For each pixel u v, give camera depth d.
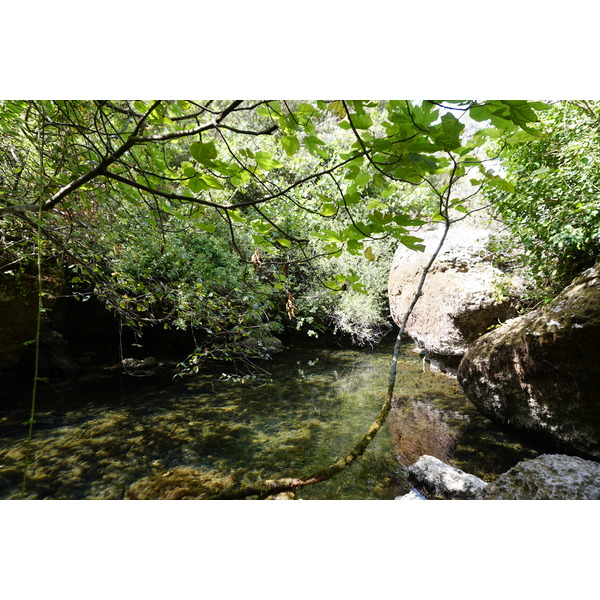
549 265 4.33
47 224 2.09
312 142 1.14
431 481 3.11
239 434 4.30
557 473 2.44
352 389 5.78
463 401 4.99
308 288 7.56
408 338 9.45
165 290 3.16
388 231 1.10
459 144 0.85
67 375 6.41
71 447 4.00
